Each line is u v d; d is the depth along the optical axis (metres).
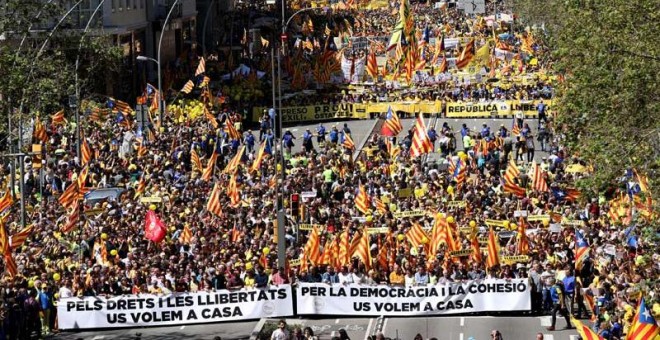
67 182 106.06
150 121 127.06
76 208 84.94
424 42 184.50
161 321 77.19
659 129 66.62
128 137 119.00
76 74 101.06
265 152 123.38
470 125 147.00
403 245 81.69
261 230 87.44
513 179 92.69
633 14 68.50
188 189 100.19
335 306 77.69
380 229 84.62
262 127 134.75
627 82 67.31
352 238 80.56
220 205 90.31
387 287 77.50
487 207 92.69
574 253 79.12
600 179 69.12
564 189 94.00
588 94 72.19
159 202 95.44
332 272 78.19
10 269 73.75
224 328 76.31
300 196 93.00
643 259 67.19
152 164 110.56
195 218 90.12
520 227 79.56
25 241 83.69
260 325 75.81
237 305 77.62
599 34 71.38
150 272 78.12
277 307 77.75
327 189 101.75
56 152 112.31
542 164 111.50
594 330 68.62
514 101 150.75
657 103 67.12
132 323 77.12
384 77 167.25
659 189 64.62
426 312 77.44
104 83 150.75
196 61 181.38
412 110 152.75
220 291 77.44
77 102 109.56
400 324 76.00
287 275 78.62
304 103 153.75
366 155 116.12
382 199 95.25
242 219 89.81
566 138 92.12
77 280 77.38
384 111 152.88
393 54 174.00
